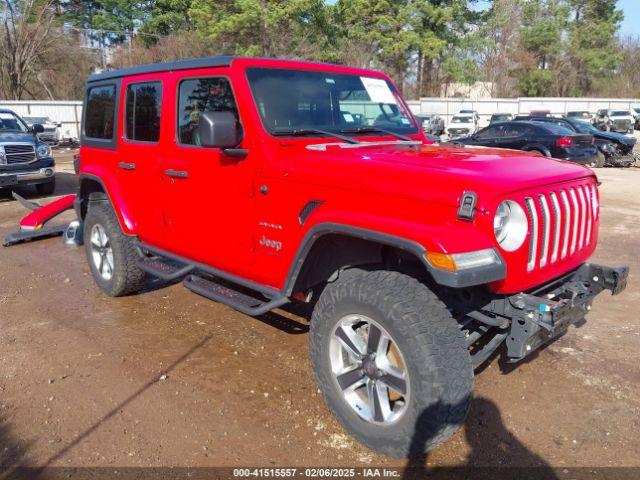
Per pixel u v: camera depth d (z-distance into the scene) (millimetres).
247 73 3791
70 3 58312
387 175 3027
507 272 2875
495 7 53219
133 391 3809
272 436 3309
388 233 2846
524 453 3131
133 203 4930
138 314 5199
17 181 11383
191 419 3475
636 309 5230
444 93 54500
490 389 3791
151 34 49688
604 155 17203
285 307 5254
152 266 4809
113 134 5098
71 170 17141
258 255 3725
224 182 3859
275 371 4086
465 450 3164
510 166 3137
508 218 2871
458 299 3279
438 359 2771
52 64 45562
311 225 3227
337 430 3365
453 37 49438
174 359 4273
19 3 42625
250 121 3654
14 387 3871
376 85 4520
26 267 6789
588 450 3148
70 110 31312
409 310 2828
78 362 4234
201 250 4227
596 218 3664
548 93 58469
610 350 4359
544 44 57062
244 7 35031
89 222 5617
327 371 3287
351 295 3055
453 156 3379
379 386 3068
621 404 3600
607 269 3494
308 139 3777
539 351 4340
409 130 4559
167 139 4363
